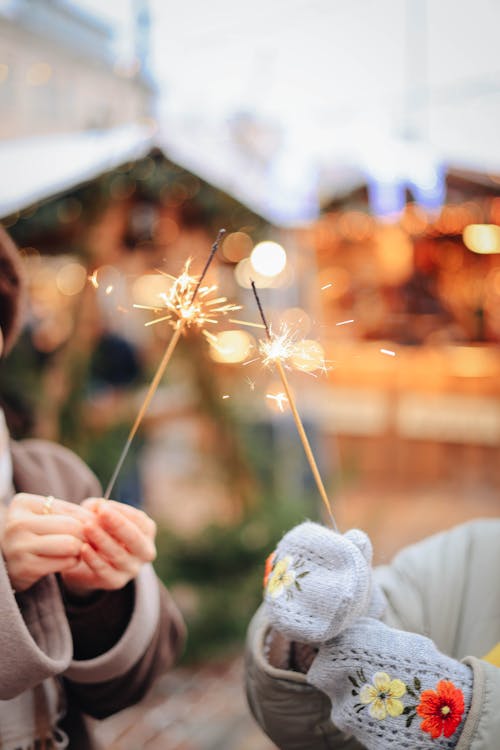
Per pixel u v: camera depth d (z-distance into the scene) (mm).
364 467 6633
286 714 1020
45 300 3816
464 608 1094
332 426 6672
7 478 1201
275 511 3393
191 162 2959
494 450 6383
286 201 3490
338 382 6684
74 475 1335
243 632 3162
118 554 1069
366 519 5109
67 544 990
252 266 3174
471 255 5781
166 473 5613
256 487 3562
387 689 891
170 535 3291
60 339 3373
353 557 924
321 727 1016
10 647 930
